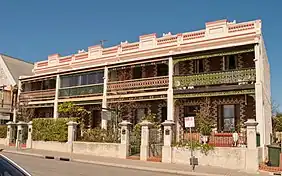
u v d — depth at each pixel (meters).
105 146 21.12
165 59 22.72
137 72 26.30
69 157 20.00
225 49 20.38
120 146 20.42
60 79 28.95
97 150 21.45
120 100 24.59
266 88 22.98
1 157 4.54
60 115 28.28
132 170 15.85
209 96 21.31
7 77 37.69
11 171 4.30
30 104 30.53
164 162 18.28
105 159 19.44
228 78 20.36
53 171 13.77
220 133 20.23
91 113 28.05
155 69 25.36
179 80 22.12
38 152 22.61
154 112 25.02
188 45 24.12
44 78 30.19
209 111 22.41
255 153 15.80
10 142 28.28
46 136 24.64
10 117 34.84
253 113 21.02
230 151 16.61
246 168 15.91
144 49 26.28
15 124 28.23
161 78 22.95
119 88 24.80
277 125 34.44
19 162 16.80
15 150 23.70
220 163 16.78
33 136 25.64
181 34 24.73
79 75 27.61
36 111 31.89
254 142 15.95
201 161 17.34
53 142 24.09
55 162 17.75
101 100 25.62
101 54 29.08
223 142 17.97
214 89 20.66
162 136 20.78
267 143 21.95
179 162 17.97
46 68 33.12
